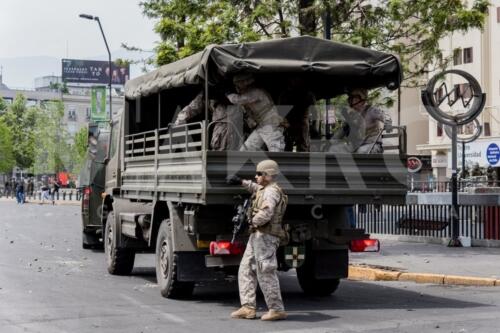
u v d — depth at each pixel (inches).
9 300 565.9
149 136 689.0
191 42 970.7
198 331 444.5
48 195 3425.2
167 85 580.7
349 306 545.3
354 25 965.2
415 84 994.1
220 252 508.4
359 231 554.9
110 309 525.0
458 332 439.2
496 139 2023.9
